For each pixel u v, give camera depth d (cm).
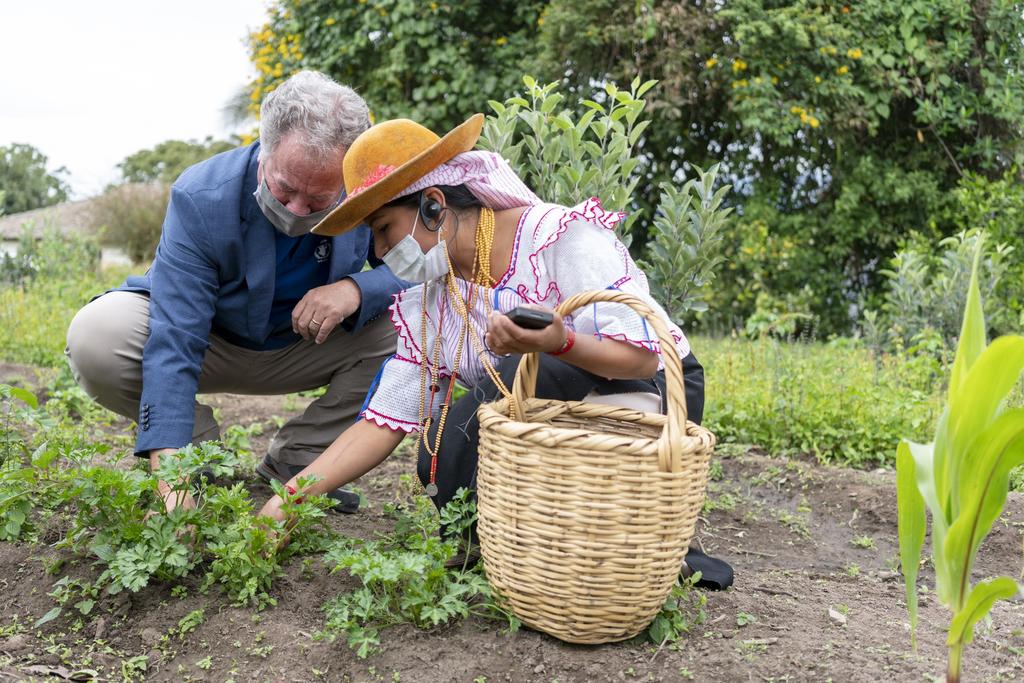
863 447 472
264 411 541
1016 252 936
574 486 217
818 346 868
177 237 294
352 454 275
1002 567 354
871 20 1034
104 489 258
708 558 302
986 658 250
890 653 246
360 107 272
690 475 223
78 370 319
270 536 266
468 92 1134
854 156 1087
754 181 1115
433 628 243
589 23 1032
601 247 242
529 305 218
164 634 244
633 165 364
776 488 422
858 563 352
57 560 267
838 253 1077
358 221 240
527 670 229
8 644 240
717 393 525
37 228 2409
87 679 230
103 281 1216
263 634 241
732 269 1056
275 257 311
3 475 274
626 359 233
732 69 1028
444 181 239
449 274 254
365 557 235
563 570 223
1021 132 1048
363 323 326
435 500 271
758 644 245
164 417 277
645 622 238
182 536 258
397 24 1134
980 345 190
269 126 268
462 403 265
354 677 228
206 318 295
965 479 189
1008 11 1021
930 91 1032
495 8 1180
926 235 1076
